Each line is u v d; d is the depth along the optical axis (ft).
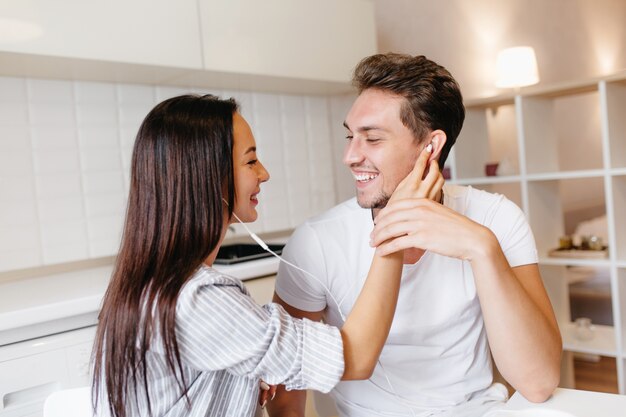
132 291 2.78
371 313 3.08
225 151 2.98
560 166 17.65
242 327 2.74
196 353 2.74
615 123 8.42
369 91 4.03
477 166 10.42
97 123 8.09
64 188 7.77
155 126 2.94
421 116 3.97
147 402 2.74
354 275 4.22
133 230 2.90
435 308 4.13
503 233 4.31
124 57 6.99
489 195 4.50
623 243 8.50
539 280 4.26
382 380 4.17
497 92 15.11
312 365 2.81
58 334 5.81
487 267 3.28
